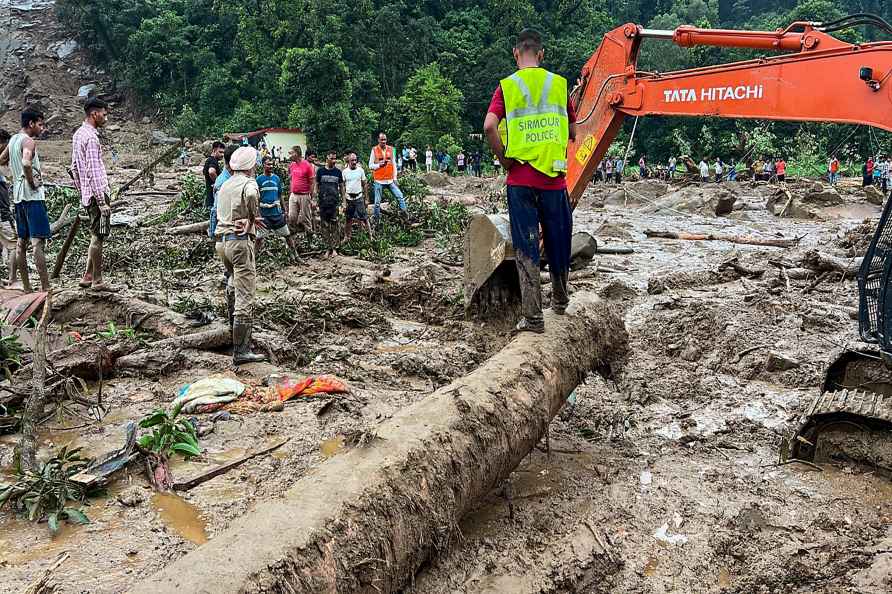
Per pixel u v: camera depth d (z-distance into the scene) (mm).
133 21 69438
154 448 4391
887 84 5078
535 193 4465
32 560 3334
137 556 3393
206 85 60750
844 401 4730
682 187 29031
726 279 10484
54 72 69438
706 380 6438
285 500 2873
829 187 25156
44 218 7613
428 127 57688
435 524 3207
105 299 7551
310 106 51094
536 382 4227
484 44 73062
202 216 14477
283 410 5223
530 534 3799
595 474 4559
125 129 62781
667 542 3842
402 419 3600
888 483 4465
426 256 12320
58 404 5000
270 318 7484
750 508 4145
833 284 10148
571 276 10820
